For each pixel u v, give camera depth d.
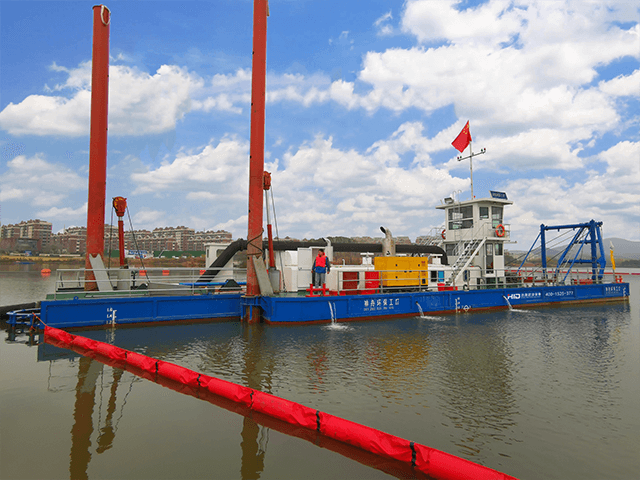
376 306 17.56
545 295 23.36
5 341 12.76
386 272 19.17
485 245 24.48
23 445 5.59
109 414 6.76
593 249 26.88
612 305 24.75
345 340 13.11
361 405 7.27
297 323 15.87
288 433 6.10
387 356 11.01
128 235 177.12
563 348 12.27
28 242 159.38
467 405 7.36
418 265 19.92
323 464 5.16
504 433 6.20
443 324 16.58
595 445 5.84
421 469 4.97
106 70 16.14
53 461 5.14
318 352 11.41
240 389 7.34
